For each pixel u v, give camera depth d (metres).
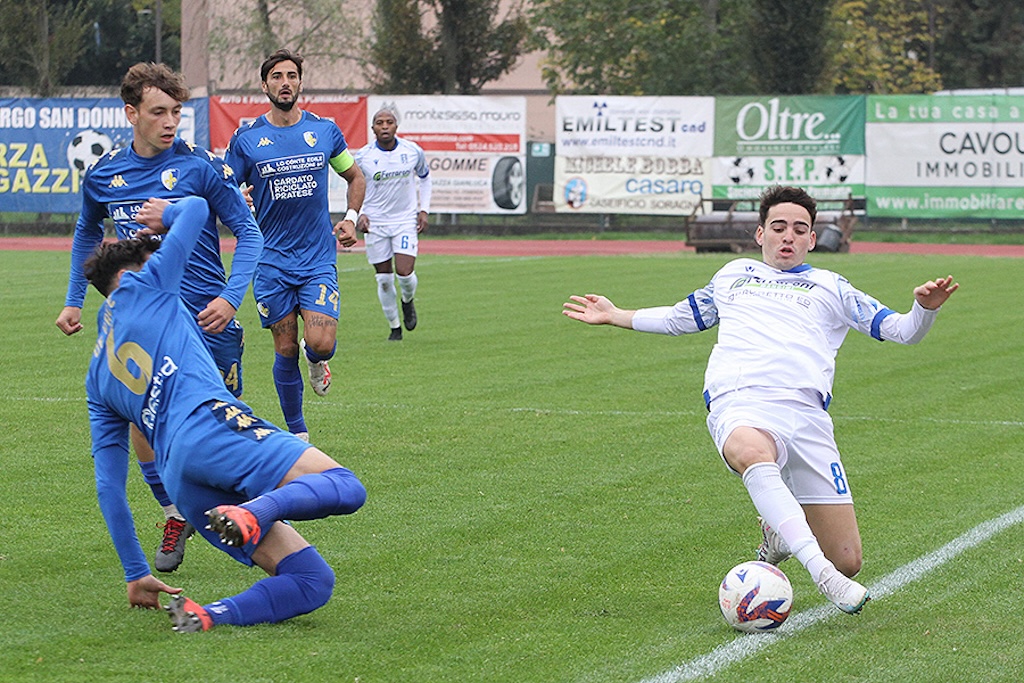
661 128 85.31
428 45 108.69
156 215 15.18
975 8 133.50
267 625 14.30
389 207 39.72
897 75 133.12
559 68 119.81
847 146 82.81
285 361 24.52
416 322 42.97
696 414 28.23
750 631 14.39
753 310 15.95
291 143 24.14
